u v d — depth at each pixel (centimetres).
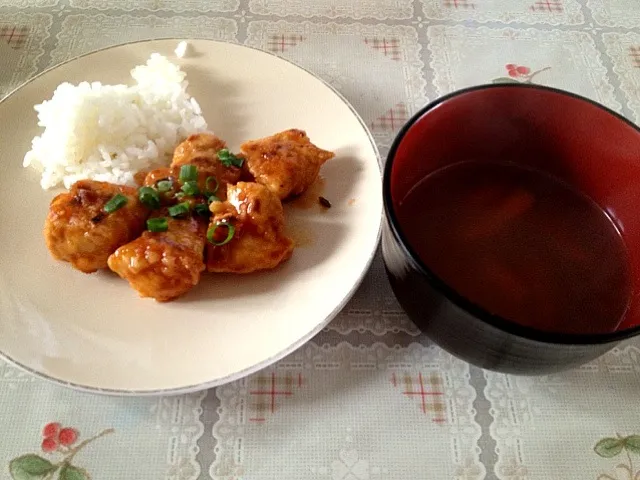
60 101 34
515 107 29
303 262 30
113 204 30
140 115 35
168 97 36
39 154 33
